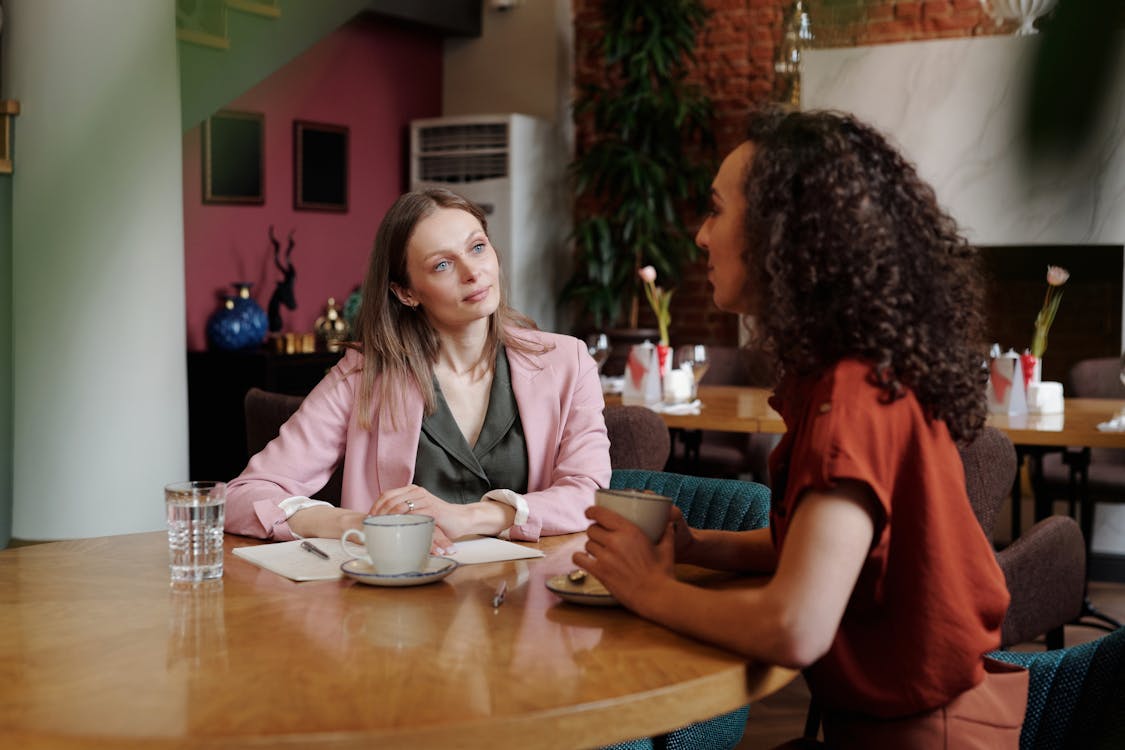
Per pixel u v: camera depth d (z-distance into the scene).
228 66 4.95
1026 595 1.98
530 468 1.89
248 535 1.65
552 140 7.11
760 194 1.12
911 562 1.06
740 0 6.71
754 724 3.09
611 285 6.77
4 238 3.87
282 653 1.02
